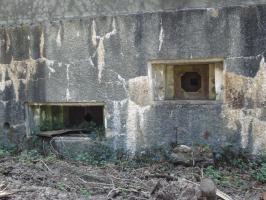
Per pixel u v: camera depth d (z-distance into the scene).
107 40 5.96
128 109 5.93
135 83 5.88
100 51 6.00
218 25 5.48
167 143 5.78
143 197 4.51
